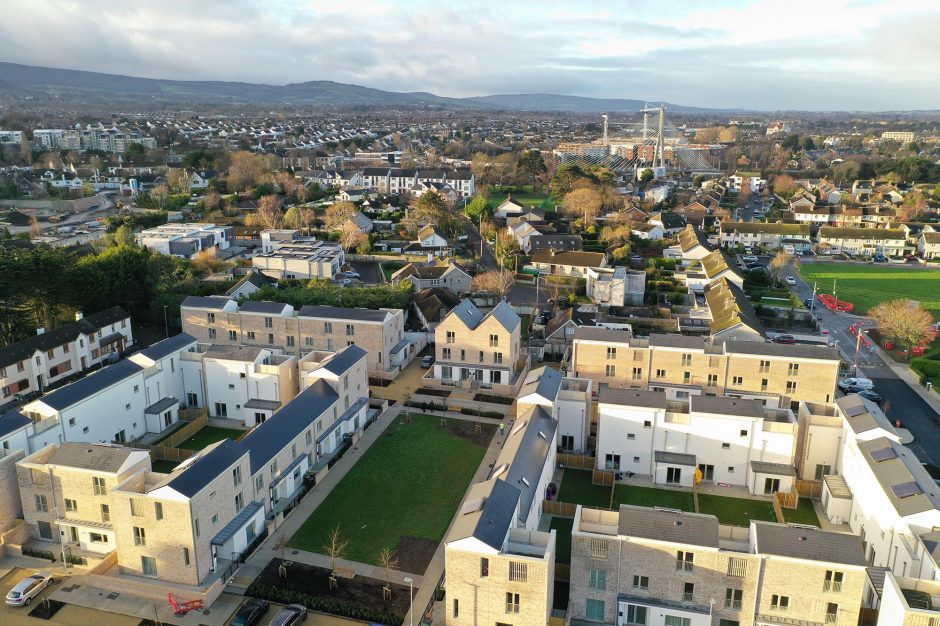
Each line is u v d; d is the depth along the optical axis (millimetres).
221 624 54094
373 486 74938
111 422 81625
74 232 193000
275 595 56812
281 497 70938
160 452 81375
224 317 110688
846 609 48906
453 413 93562
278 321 108438
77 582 58906
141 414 86938
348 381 86625
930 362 109312
